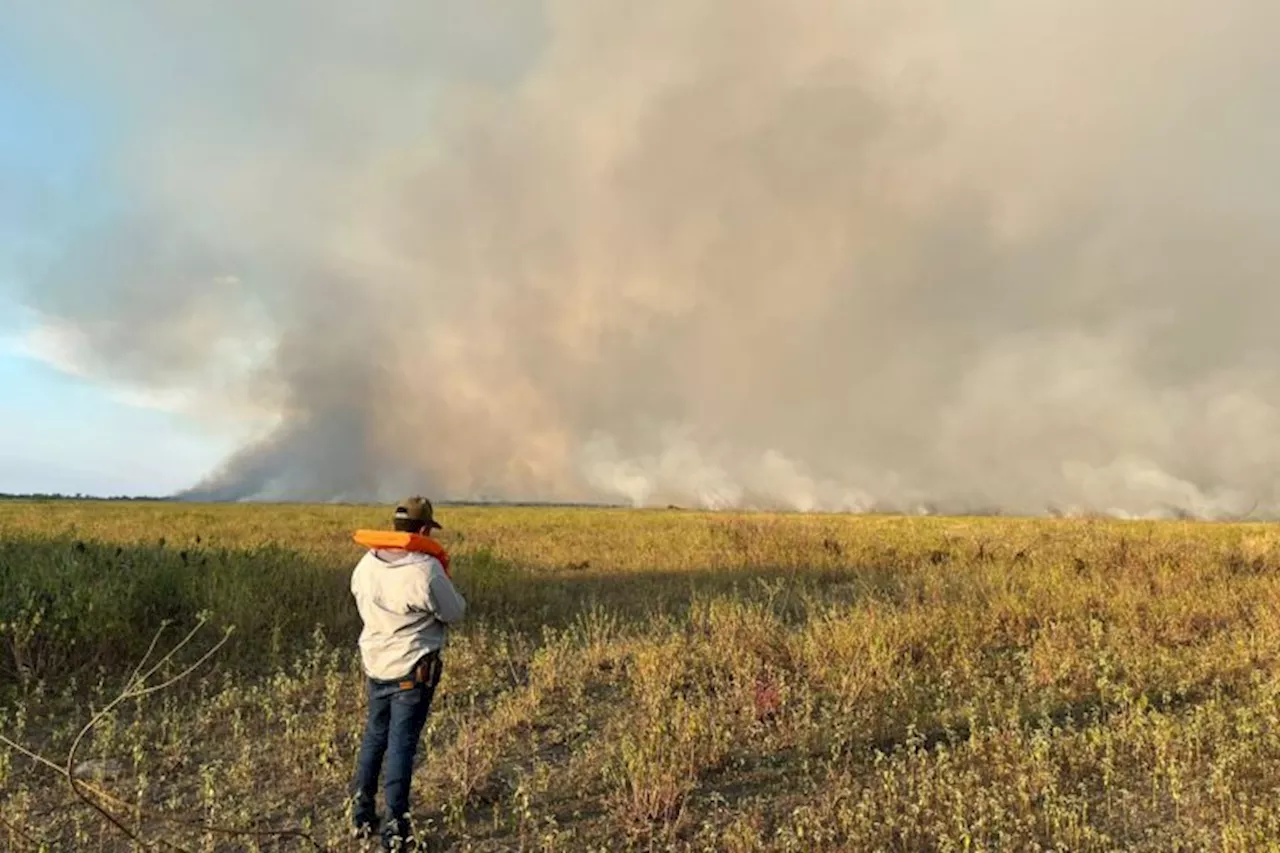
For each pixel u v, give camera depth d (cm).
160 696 694
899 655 770
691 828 462
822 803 479
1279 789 468
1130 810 467
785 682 720
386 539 461
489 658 818
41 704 668
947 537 2141
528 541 2089
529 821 471
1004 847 420
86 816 476
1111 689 658
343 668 782
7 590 838
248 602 905
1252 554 1385
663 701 656
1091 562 1305
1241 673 700
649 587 1241
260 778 541
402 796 438
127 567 953
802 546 1761
